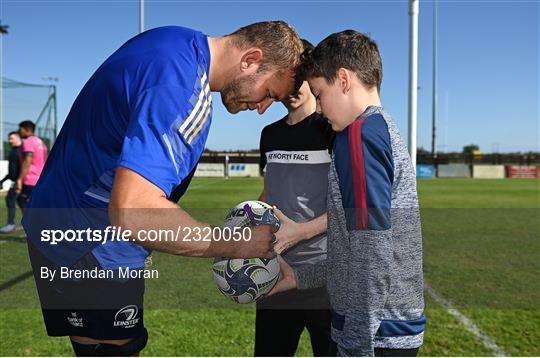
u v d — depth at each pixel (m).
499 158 37.22
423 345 3.09
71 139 1.75
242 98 1.83
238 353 2.93
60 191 1.80
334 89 1.56
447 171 34.03
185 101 1.47
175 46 1.60
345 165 1.36
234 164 32.31
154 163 1.36
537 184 24.25
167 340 3.11
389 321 1.43
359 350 1.34
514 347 3.05
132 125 1.41
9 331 3.25
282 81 1.81
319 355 2.27
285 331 2.29
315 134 2.31
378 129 1.37
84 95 1.72
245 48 1.77
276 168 2.41
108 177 1.72
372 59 1.55
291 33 1.82
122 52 1.71
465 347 3.05
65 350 2.97
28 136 7.41
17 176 7.50
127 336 1.96
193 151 1.53
